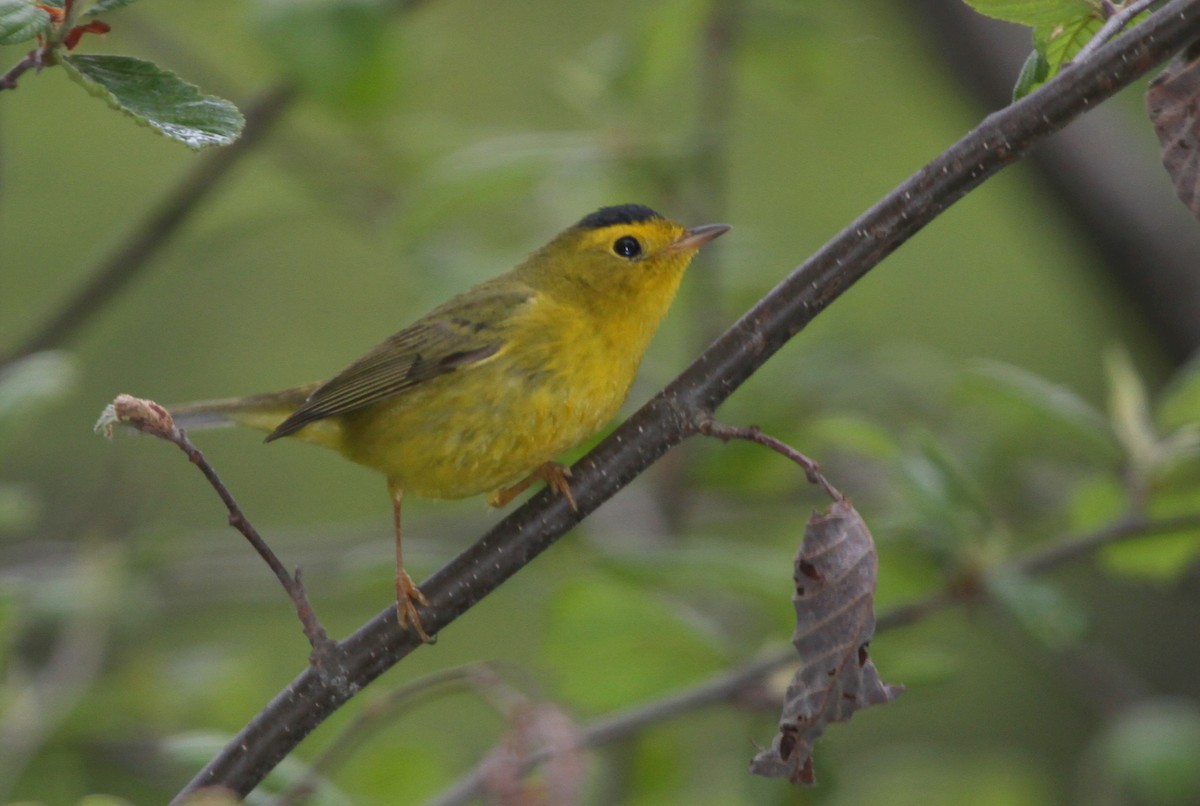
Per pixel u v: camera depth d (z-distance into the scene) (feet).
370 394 30.12
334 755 22.95
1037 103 20.81
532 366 29.63
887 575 36.32
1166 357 42.09
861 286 51.49
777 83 46.96
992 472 43.96
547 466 27.27
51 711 36.96
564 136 41.93
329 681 22.74
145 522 52.85
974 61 42.14
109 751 38.50
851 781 43.65
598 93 42.22
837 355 48.83
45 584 40.37
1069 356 59.62
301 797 23.80
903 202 21.61
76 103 55.88
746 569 34.50
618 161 41.42
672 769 39.99
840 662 19.33
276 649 58.54
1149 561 33.91
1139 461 31.53
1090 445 32.14
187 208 41.73
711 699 31.37
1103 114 43.45
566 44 59.62
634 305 30.63
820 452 46.11
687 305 46.24
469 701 50.70
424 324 30.32
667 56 41.98
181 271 59.11
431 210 40.42
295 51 39.88
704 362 22.65
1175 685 58.39
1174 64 20.31
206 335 60.29
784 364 46.09
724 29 43.80
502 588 42.86
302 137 47.98
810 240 58.39
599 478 23.17
